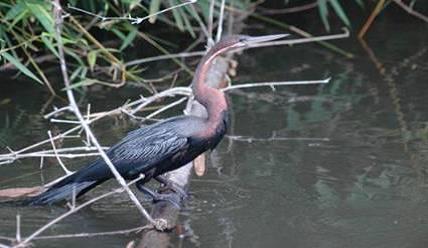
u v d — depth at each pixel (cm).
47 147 1138
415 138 1172
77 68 1378
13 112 1293
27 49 1409
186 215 931
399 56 1598
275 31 1752
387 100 1351
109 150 942
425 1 1873
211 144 936
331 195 986
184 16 1402
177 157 930
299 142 1161
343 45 1677
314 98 1369
